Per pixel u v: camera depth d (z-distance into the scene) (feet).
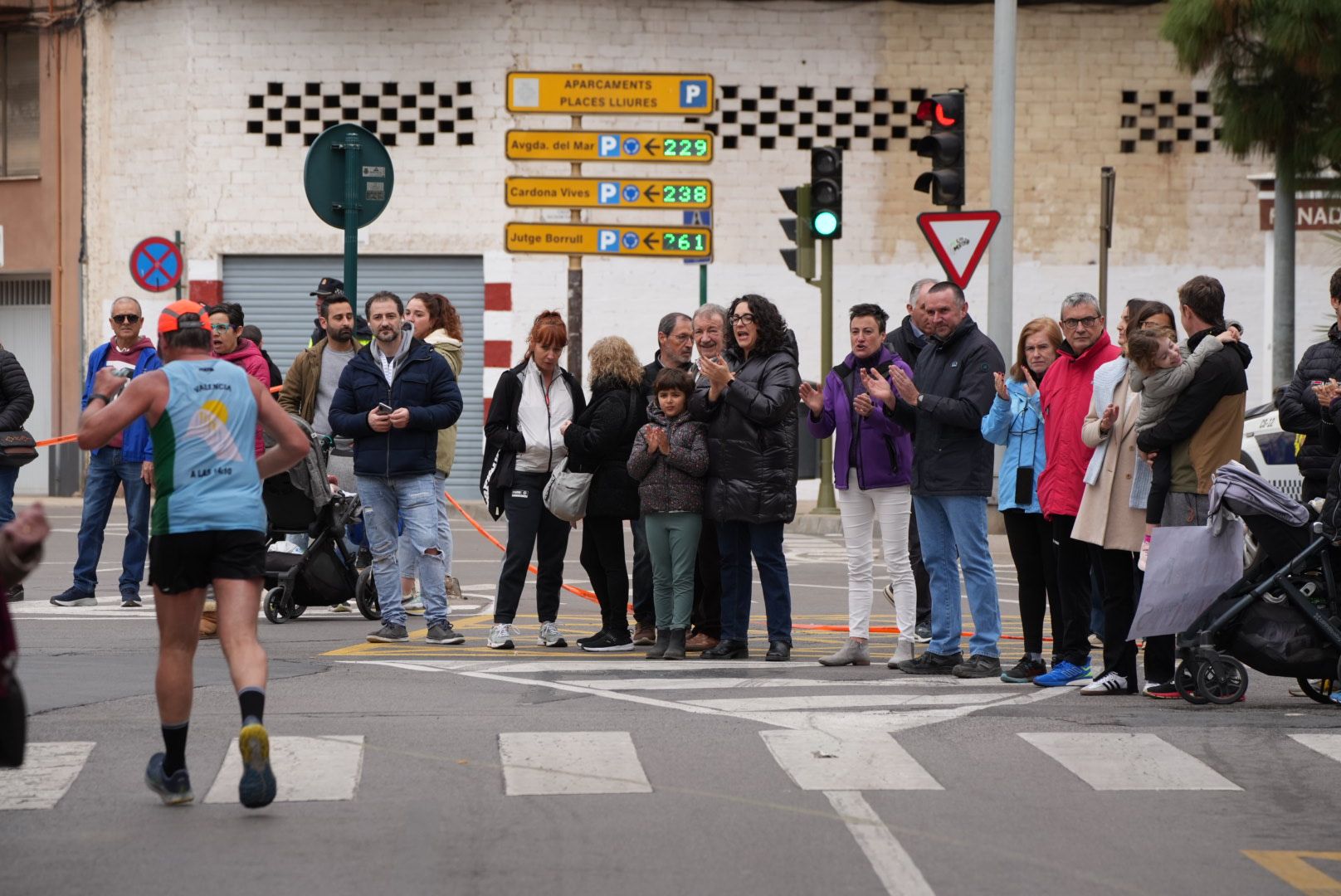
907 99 152.97
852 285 153.28
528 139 140.26
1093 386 58.29
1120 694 58.03
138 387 40.86
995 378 60.64
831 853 36.88
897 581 64.39
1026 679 60.90
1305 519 55.01
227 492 40.91
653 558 67.00
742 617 67.10
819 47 152.46
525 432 68.80
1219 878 35.42
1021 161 153.07
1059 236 153.48
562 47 151.74
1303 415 64.80
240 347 82.94
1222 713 54.08
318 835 38.22
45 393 163.43
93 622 75.66
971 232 101.14
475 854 36.70
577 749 47.24
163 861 36.06
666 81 139.13
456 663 64.59
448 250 152.97
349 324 81.97
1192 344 58.03
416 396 70.08
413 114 152.97
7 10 159.94
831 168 121.08
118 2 156.97
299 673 61.46
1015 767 45.73
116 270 157.89
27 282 163.63
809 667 64.80
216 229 154.51
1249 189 153.58
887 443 64.13
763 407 64.23
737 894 33.81
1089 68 152.97
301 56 153.38
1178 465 56.49
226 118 154.30
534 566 105.50
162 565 40.73
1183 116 153.48
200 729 49.90
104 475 82.38
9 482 82.43
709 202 144.66
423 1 152.46
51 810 40.57
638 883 34.55
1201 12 115.24
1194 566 55.67
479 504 148.77
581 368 147.74
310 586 77.56
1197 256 153.69
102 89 157.99
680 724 51.42
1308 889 34.68
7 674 33.04
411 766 45.29
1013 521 61.52
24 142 161.68
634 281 152.66
